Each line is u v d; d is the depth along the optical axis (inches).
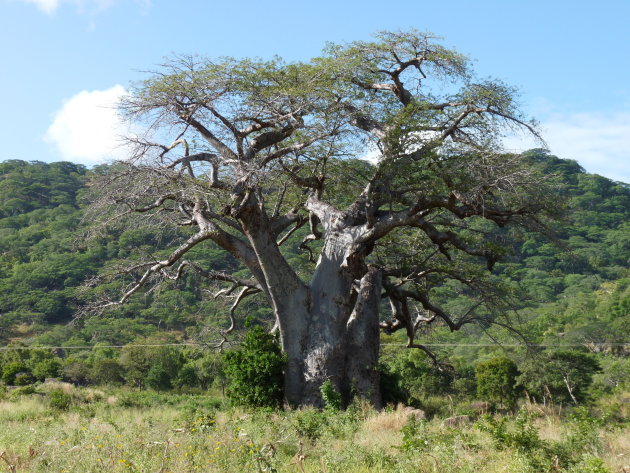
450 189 796.6
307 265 1115.9
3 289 2851.9
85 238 874.8
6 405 964.0
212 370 1770.4
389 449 414.6
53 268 2970.0
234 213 759.7
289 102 853.2
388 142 798.5
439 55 899.4
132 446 389.4
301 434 470.3
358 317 838.5
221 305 1138.7
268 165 834.8
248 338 830.5
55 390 1215.6
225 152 813.2
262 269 804.6
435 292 1103.0
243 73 848.3
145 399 1223.5
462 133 863.1
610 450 401.7
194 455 362.9
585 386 1382.9
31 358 1994.3
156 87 815.1
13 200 4057.6
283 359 806.5
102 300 910.4
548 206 837.2
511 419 606.5
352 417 607.2
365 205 845.8
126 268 898.1
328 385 779.4
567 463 359.9
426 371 1482.5
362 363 820.0
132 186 778.2
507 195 818.2
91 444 382.9
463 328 2311.8
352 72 896.3
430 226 828.0
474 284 981.8
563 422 546.6
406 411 669.9
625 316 2381.9
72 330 2418.8
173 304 2234.3
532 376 1326.3
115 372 1824.6
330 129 857.5
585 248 3858.3
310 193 925.2
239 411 773.3
